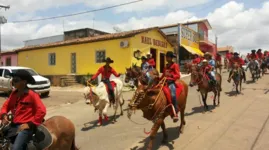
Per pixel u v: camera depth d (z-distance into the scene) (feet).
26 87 13.28
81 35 113.70
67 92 61.87
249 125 28.19
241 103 40.55
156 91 21.18
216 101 43.24
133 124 30.81
